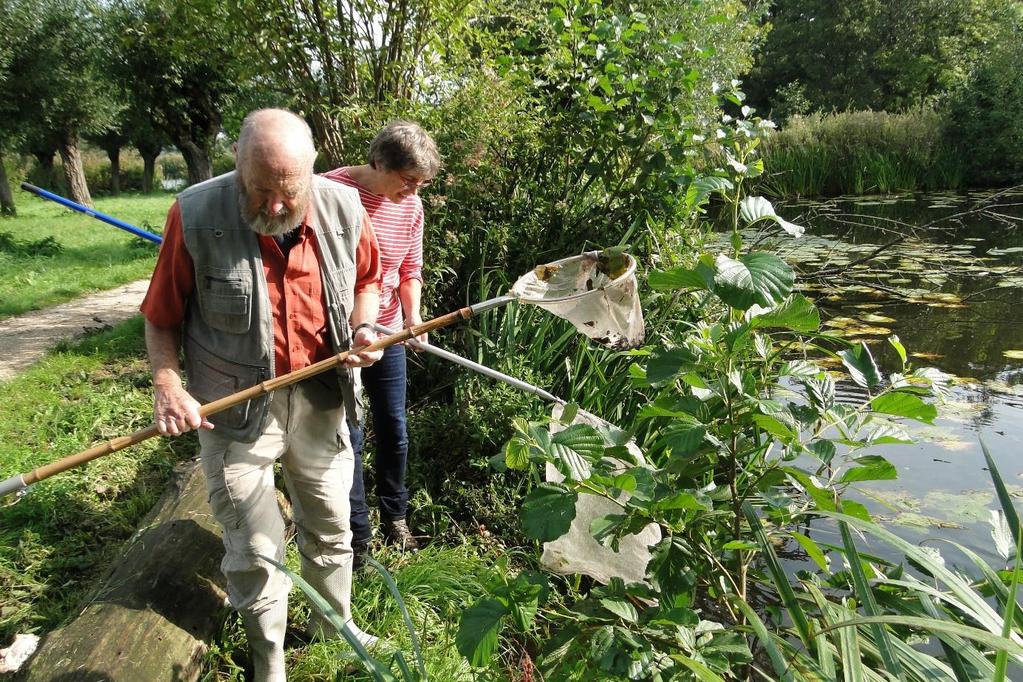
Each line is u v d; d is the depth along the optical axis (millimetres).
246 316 2312
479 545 3566
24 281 10031
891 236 11469
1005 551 2232
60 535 3484
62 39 16234
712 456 2438
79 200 21047
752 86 33156
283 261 2373
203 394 2402
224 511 2375
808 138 17406
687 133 5121
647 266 5008
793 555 3744
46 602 3027
